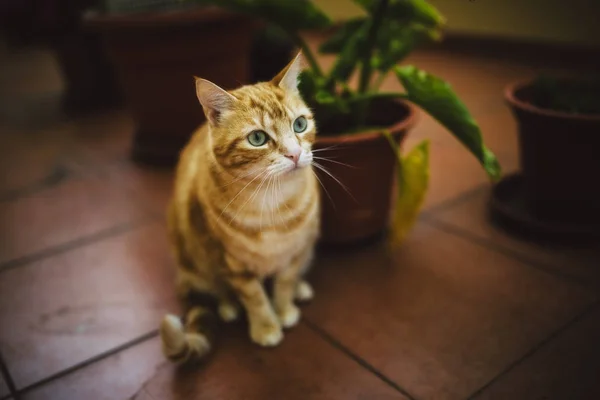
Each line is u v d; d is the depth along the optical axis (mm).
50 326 526
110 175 844
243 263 467
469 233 627
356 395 435
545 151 564
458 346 474
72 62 1164
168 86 793
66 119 1150
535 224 598
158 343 500
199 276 531
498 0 1204
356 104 569
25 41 1125
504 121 916
